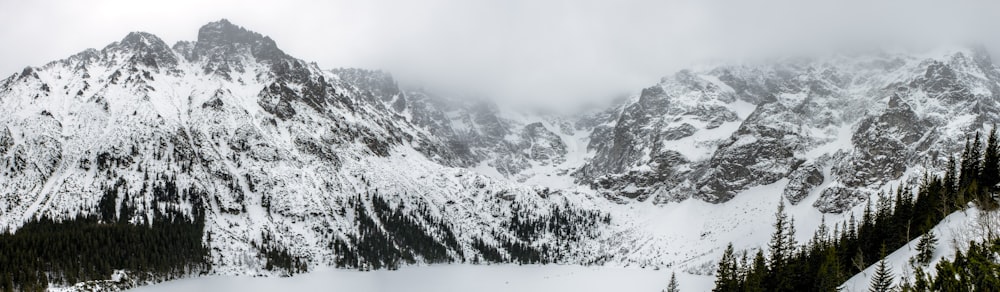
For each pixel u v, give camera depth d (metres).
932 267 94.75
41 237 194.25
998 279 38.22
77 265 187.12
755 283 136.38
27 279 172.00
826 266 124.31
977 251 42.31
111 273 190.12
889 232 144.75
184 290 194.38
